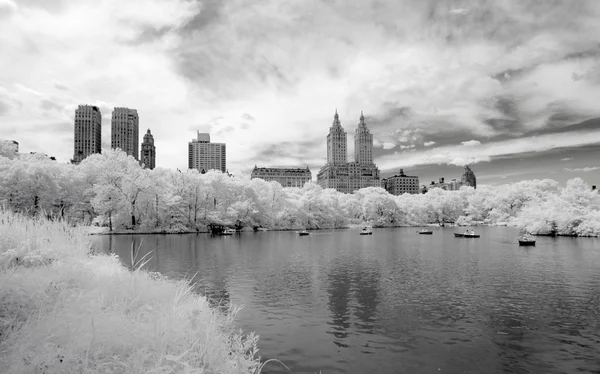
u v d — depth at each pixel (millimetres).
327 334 17078
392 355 14680
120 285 11172
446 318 19703
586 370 13602
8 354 6324
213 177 108562
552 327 18328
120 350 7340
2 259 10367
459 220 152750
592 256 44531
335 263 39594
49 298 8664
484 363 14070
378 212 147625
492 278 30922
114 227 90188
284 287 27188
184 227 96500
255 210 107562
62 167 90875
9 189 71000
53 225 14695
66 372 6086
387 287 27281
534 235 77750
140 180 88375
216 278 30672
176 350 7887
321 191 149625
